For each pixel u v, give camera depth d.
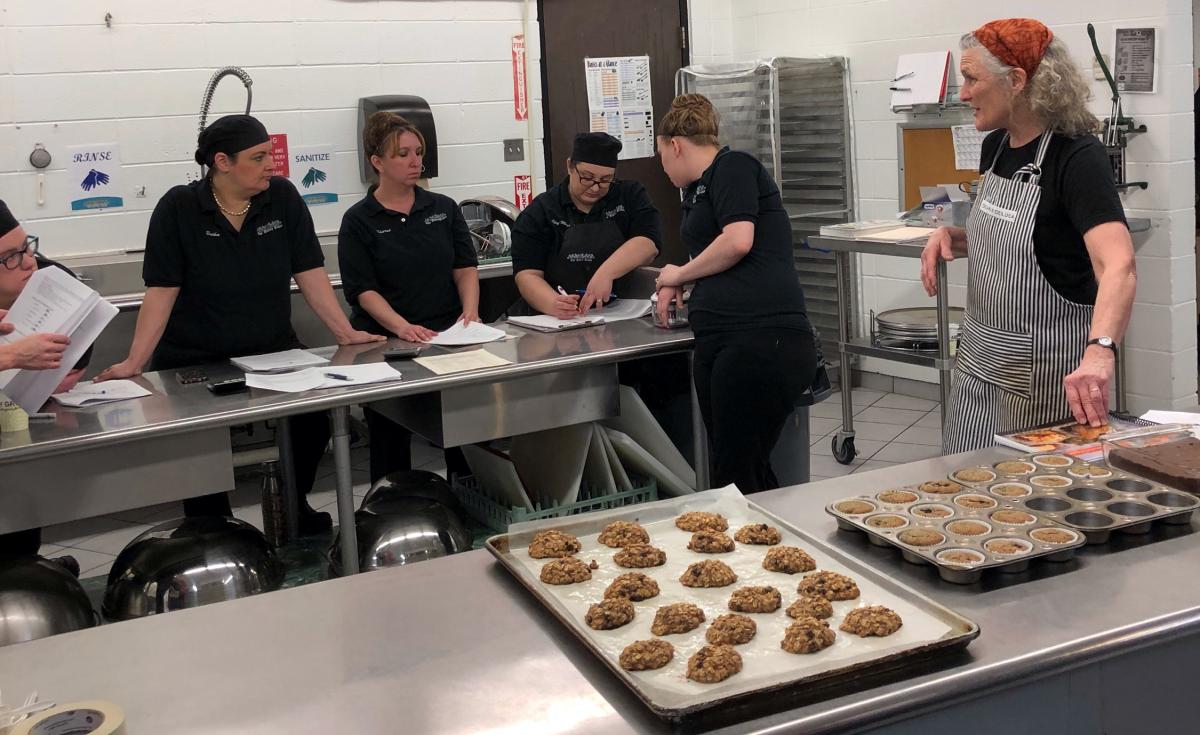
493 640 1.50
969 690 1.33
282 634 1.55
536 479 3.60
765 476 3.29
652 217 3.83
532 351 3.27
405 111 5.45
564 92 6.32
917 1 5.65
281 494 3.57
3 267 2.74
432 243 3.78
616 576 1.68
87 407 2.86
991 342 2.54
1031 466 2.00
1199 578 1.57
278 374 3.10
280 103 5.38
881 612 1.45
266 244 3.41
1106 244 2.23
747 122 6.23
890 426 5.55
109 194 5.05
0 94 4.78
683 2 6.65
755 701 1.29
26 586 2.49
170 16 5.06
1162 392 4.87
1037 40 2.29
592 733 1.26
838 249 4.93
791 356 3.13
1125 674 1.46
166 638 1.55
